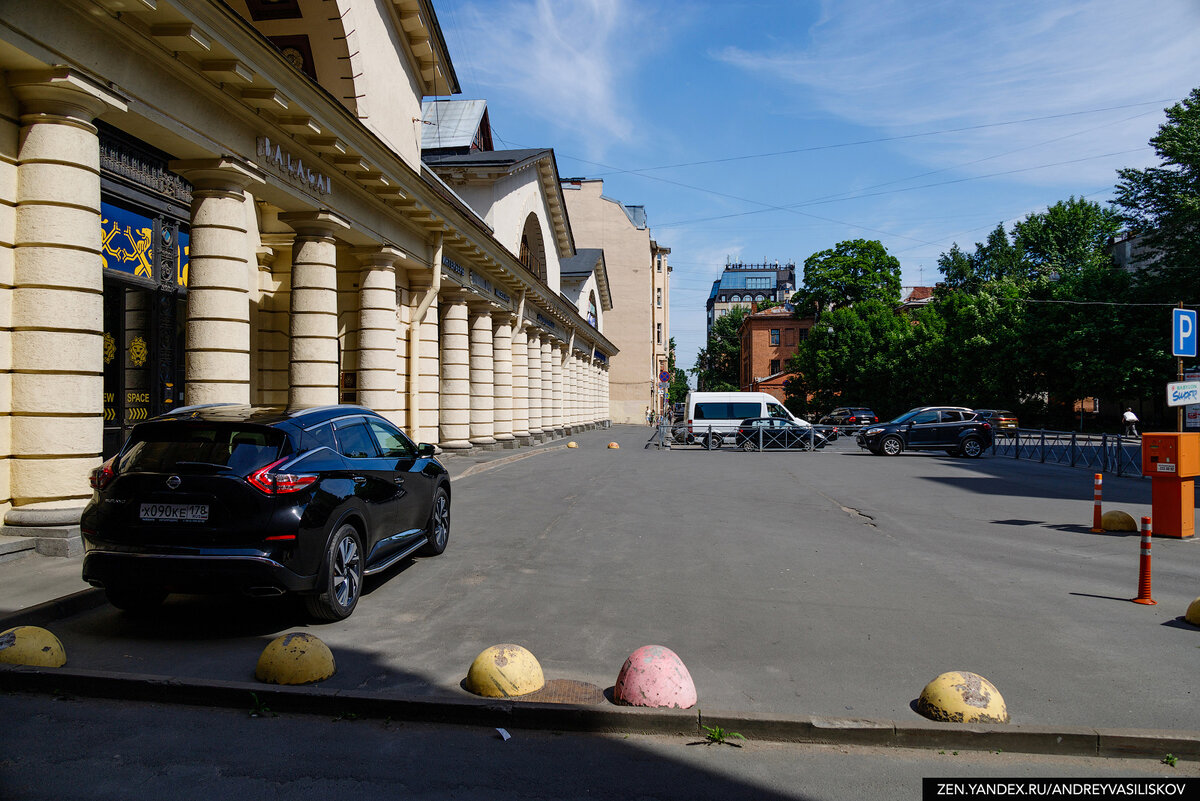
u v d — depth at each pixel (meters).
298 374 12.57
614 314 70.69
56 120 7.22
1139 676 5.06
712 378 106.12
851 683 4.88
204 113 9.16
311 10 12.70
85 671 4.56
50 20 6.93
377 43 14.55
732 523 11.25
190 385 9.64
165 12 7.73
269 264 15.37
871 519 11.85
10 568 6.84
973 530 10.92
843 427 36.44
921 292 92.81
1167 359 37.91
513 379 29.06
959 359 49.66
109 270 10.82
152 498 5.39
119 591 5.72
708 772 3.70
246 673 4.82
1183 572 8.29
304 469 5.76
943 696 4.29
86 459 7.54
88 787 3.40
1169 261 38.03
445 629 5.93
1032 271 53.28
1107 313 40.38
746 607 6.72
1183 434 10.38
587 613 6.46
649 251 71.31
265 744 3.91
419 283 17.95
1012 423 40.84
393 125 15.50
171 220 12.19
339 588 6.09
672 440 30.81
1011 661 5.35
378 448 7.31
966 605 6.86
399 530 7.46
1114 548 9.68
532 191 29.84
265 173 10.57
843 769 3.77
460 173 25.25
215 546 5.32
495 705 4.24
